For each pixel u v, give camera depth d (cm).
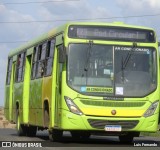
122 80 1766
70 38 1769
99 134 1778
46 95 1959
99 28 1794
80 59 1759
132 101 1755
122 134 1780
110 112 1736
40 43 2158
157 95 1784
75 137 2172
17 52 2664
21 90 2445
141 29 1825
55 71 1870
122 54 1789
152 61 1809
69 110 1728
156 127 1780
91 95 1736
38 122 2102
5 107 2939
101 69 1762
